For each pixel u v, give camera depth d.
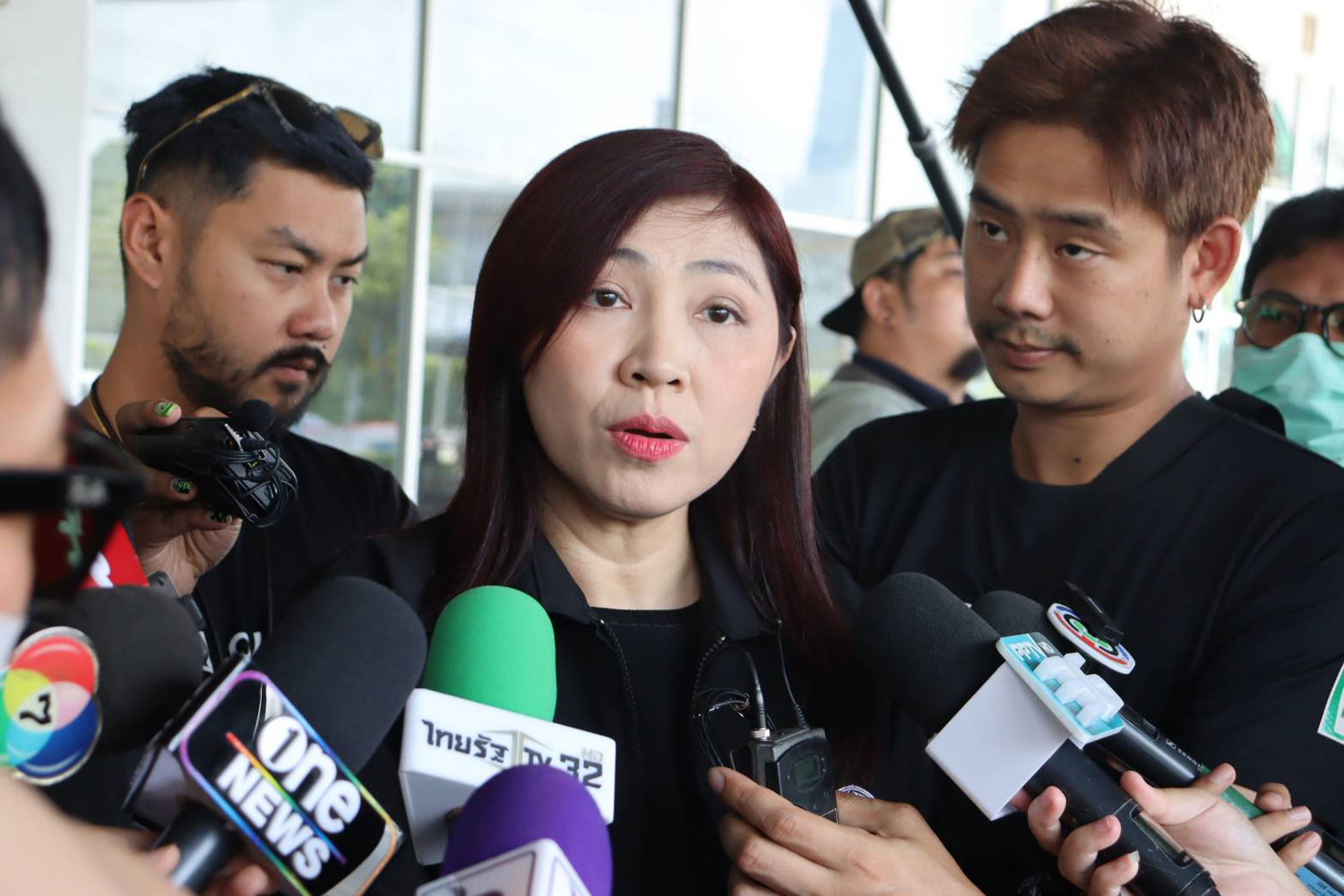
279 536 2.14
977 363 3.42
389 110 5.55
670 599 1.48
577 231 1.31
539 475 1.45
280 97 2.05
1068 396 1.66
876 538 1.89
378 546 1.46
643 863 1.35
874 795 1.51
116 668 0.99
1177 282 1.63
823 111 6.71
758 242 1.38
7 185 0.56
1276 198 6.71
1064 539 1.71
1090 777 1.16
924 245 3.36
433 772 1.04
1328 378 2.30
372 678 1.02
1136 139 1.54
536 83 5.90
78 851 0.58
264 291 2.04
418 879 1.25
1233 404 1.94
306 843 0.92
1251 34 6.59
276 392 2.11
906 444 1.93
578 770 1.08
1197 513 1.66
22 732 0.90
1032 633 1.23
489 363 1.41
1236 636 1.57
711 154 1.38
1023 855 1.52
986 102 1.65
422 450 5.71
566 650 1.40
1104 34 1.60
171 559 1.78
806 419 1.53
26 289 0.56
